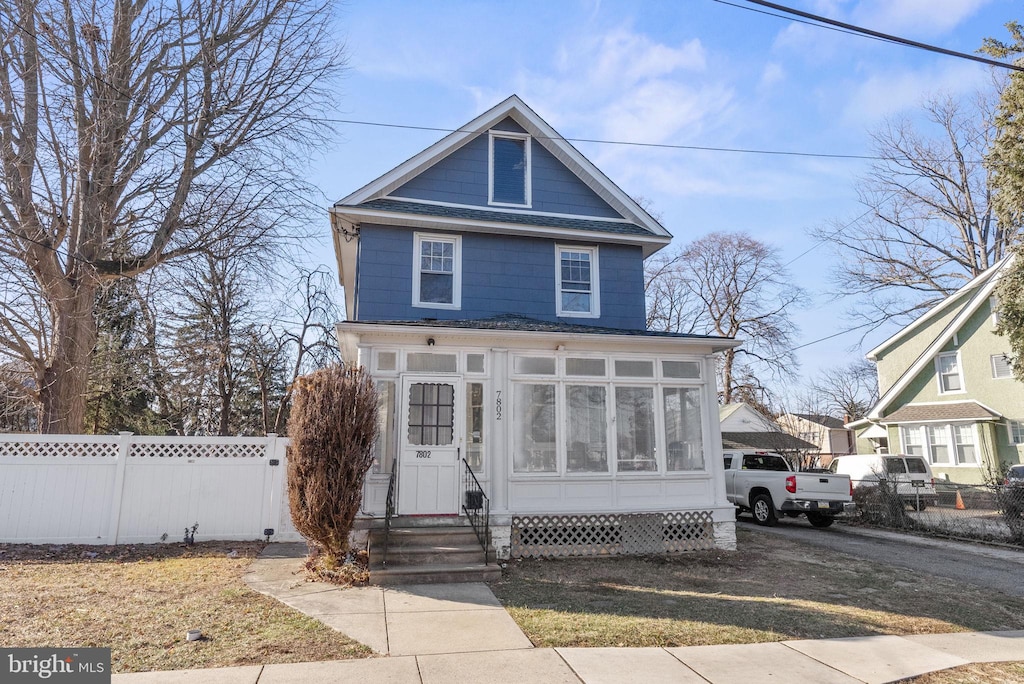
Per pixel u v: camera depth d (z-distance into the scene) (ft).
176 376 70.59
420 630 21.47
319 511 28.27
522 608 24.50
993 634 22.82
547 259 50.06
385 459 34.65
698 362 39.88
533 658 18.94
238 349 72.90
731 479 58.39
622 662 18.78
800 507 50.65
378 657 18.75
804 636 21.91
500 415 36.09
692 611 24.62
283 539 37.42
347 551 30.09
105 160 48.29
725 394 113.39
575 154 51.57
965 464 76.89
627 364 38.73
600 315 49.96
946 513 47.98
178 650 18.89
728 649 20.25
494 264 48.91
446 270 48.24
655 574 31.27
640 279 51.44
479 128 50.49
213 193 52.95
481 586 28.09
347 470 28.84
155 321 68.59
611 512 36.32
